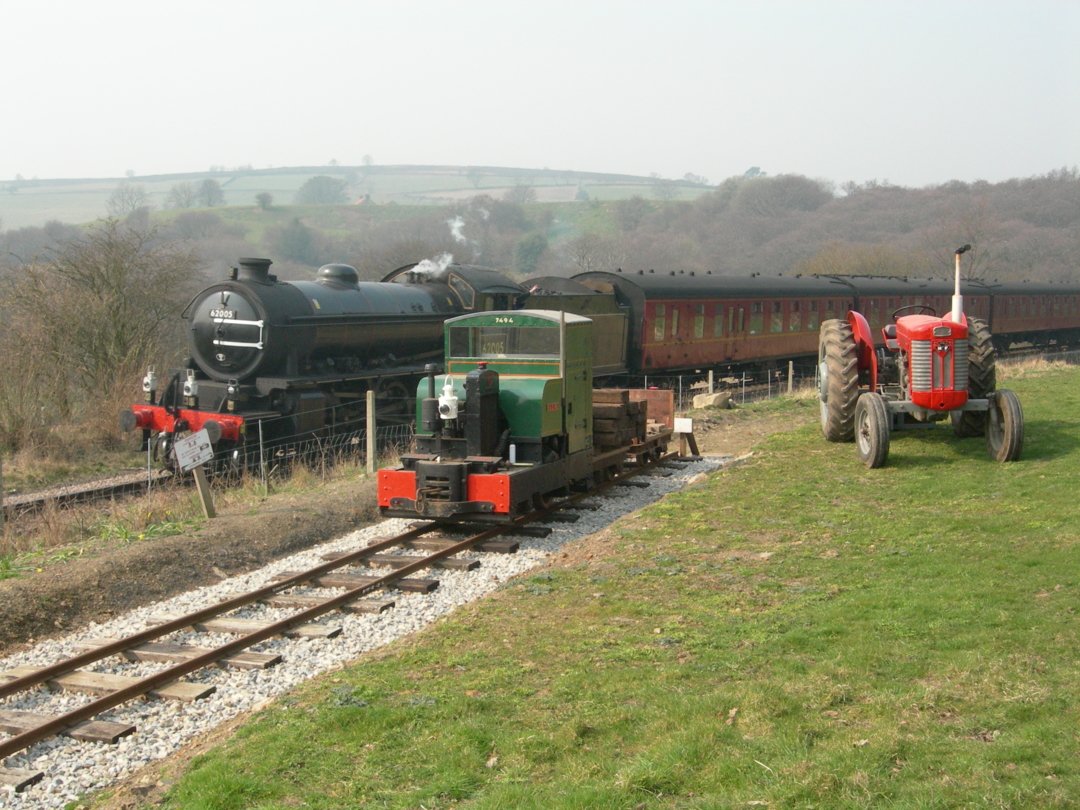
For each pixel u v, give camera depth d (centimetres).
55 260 2328
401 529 1173
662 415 1612
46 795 564
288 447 1655
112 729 634
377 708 616
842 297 3334
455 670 685
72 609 905
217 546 1083
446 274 2131
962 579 762
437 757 552
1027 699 527
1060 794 432
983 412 1356
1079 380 2155
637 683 627
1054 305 4394
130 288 2341
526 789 500
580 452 1256
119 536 1120
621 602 809
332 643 787
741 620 735
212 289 1714
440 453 1134
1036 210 8294
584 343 1259
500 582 945
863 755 486
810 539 957
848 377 1437
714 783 484
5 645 833
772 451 1455
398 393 1984
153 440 1667
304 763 562
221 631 832
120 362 2228
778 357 3095
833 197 10412
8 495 1566
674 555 940
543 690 635
